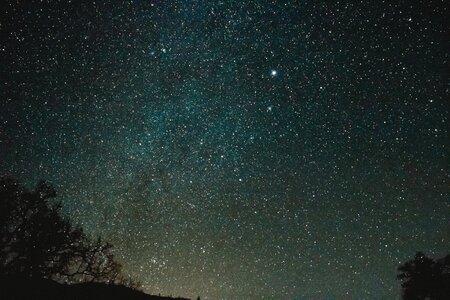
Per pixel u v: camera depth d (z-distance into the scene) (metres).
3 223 12.41
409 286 13.98
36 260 12.62
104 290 13.15
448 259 13.98
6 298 10.49
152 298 13.79
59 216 13.41
